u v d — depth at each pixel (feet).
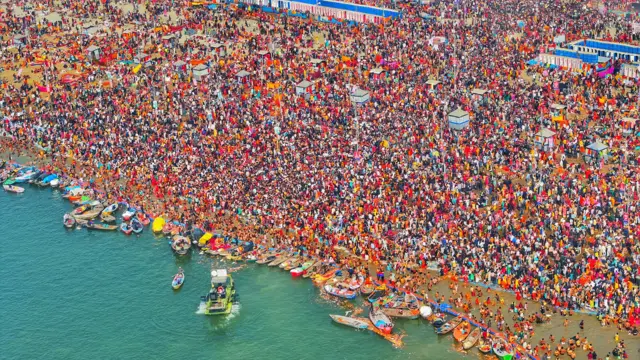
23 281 515.09
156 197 570.87
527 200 506.89
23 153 643.04
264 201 539.29
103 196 582.35
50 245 548.31
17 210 587.68
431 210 503.61
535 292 446.19
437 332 442.09
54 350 459.32
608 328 425.69
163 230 546.26
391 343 443.32
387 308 460.55
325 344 448.24
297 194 537.24
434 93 635.66
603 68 642.63
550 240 469.57
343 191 529.04
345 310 469.57
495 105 611.88
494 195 514.68
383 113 613.52
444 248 479.82
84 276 516.32
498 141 565.12
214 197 550.77
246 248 516.32
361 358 436.35
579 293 440.45
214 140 604.08
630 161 535.19
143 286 503.20
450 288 464.24
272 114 630.74
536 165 536.01
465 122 575.79
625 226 475.31
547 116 590.55
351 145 573.33
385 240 492.54
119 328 472.03
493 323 439.22
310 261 502.38
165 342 459.73
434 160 549.95
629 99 606.14
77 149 628.69
